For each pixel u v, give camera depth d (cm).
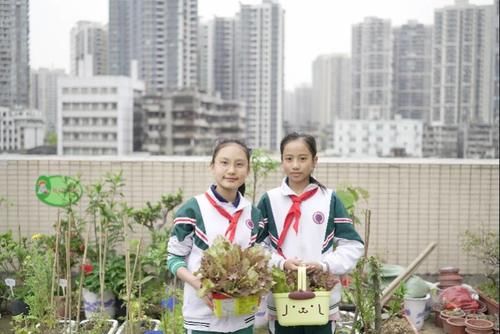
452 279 516
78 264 483
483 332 427
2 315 483
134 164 588
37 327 387
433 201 597
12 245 477
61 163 584
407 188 596
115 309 465
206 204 272
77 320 363
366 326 346
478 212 600
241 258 248
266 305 322
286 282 274
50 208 582
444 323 459
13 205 580
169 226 569
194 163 587
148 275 469
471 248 591
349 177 593
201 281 246
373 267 335
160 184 589
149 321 411
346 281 388
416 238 598
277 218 299
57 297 397
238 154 270
